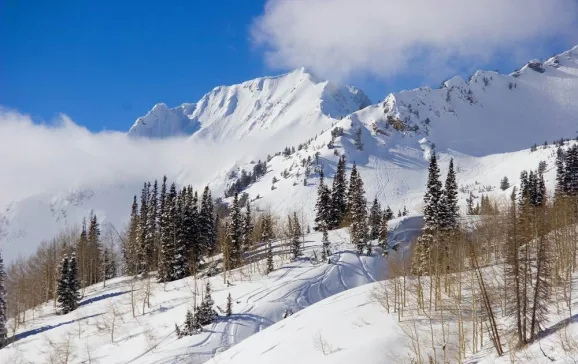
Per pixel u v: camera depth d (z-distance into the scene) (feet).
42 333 243.40
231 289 256.73
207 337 200.03
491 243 218.59
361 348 141.69
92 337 224.53
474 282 164.96
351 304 185.47
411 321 158.51
